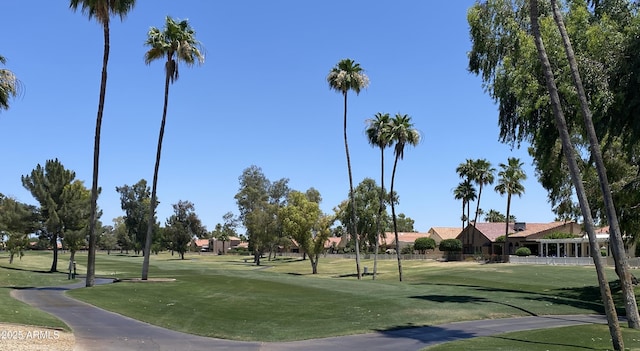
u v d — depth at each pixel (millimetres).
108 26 33125
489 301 28297
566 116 24781
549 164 31078
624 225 29234
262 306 25531
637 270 54375
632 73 21703
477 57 29719
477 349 15547
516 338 17656
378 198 90938
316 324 20750
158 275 50125
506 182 82125
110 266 73625
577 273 52844
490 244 93625
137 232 148000
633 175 28422
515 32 27219
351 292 32375
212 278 41250
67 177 57625
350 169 58875
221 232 194000
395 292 32719
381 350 15688
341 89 56375
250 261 116250
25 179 56062
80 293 28656
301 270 79812
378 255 99688
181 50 36562
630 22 23156
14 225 55656
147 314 22172
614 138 25453
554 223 96000
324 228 74000
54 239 57719
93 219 33469
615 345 15352
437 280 50969
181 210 138000
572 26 23906
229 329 19375
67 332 16391
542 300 29906
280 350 15617
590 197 31344
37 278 43281
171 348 15258
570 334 18281
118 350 14266
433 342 17047
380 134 57375
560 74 23750
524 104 25453
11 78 22312
